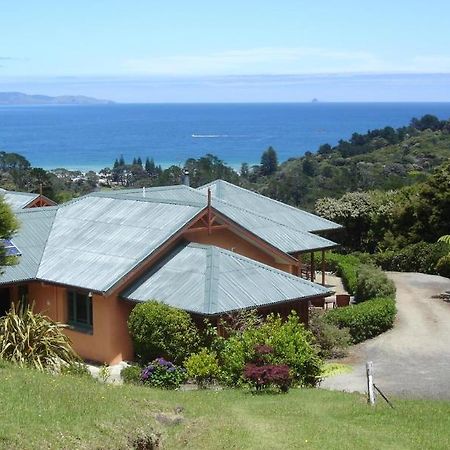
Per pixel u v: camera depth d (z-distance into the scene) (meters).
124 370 22.80
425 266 44.66
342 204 53.19
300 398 19.52
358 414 17.75
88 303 27.86
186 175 42.59
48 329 21.33
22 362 19.86
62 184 83.25
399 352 27.98
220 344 23.52
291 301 26.42
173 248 28.77
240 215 36.50
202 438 15.03
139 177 94.62
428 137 112.56
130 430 14.56
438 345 28.78
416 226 49.50
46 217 33.06
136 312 24.91
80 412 14.89
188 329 24.47
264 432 15.60
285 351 21.66
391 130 121.81
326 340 27.72
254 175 101.69
